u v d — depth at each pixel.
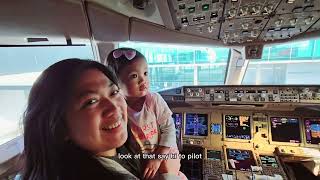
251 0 1.22
